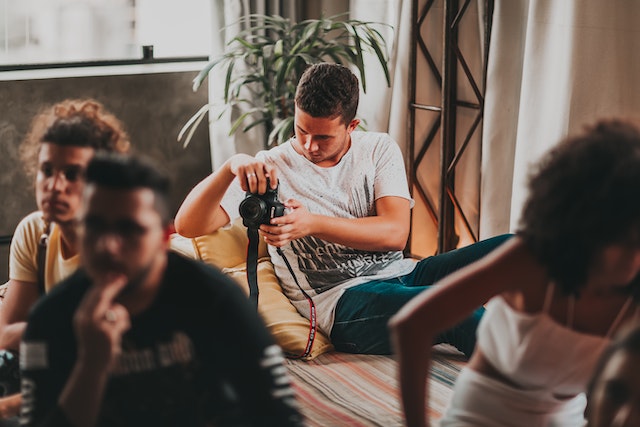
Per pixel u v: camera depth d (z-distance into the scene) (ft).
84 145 5.79
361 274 10.21
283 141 13.05
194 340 4.79
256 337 4.75
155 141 14.88
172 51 15.37
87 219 4.59
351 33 12.92
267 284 10.53
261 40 14.35
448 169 12.97
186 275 4.76
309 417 8.58
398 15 13.43
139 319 4.75
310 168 10.04
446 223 13.28
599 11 11.14
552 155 5.03
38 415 4.93
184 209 9.93
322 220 9.67
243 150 14.64
